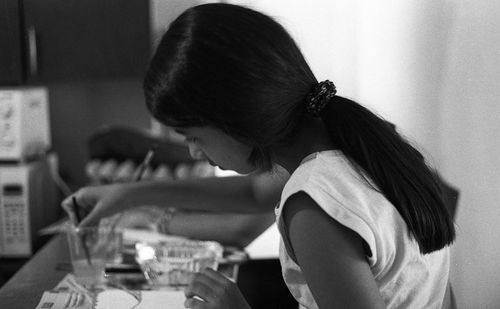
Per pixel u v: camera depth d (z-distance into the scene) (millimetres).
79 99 2242
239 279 1476
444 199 867
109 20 1887
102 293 1132
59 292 1137
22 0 1812
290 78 792
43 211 1917
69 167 2270
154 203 1367
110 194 1322
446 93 1814
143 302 1091
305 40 2529
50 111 2242
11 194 1758
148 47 1913
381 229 769
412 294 844
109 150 2115
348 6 2527
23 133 1806
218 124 785
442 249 893
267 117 777
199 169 2016
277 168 930
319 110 832
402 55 2143
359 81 2584
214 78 758
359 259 738
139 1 1893
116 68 1914
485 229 1592
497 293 1541
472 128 1646
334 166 805
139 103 2254
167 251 1286
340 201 756
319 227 739
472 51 1635
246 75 755
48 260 1360
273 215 1487
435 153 1896
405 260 809
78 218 1333
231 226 1490
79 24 1874
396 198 808
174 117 813
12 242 1777
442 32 1835
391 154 826
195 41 770
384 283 815
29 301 1122
